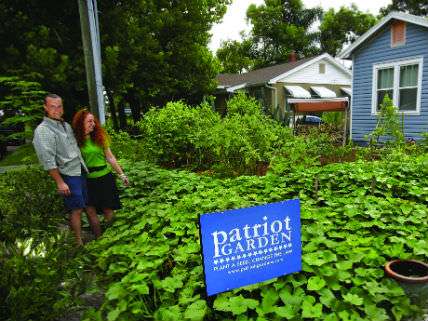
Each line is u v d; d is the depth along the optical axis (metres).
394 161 7.15
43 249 2.74
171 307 2.83
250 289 2.99
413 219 4.38
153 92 19.14
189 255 3.65
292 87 26.36
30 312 2.40
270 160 7.43
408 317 2.92
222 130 7.68
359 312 2.91
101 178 4.69
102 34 15.48
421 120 11.86
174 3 19.86
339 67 28.38
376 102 13.35
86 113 4.60
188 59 20.11
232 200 4.91
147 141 9.03
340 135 14.59
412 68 12.10
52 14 14.90
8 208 4.35
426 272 3.26
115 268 3.46
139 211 4.95
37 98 7.57
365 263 3.44
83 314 2.89
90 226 5.09
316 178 5.51
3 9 13.80
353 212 4.53
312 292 3.12
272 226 2.85
